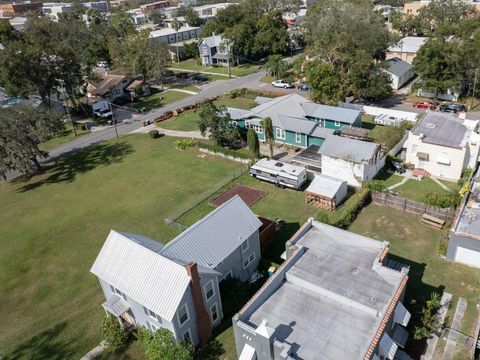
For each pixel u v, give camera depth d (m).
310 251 29.28
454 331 27.30
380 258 26.84
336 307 24.39
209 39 114.56
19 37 109.62
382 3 172.12
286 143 59.75
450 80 64.50
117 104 87.25
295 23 145.12
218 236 31.38
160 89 96.38
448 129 49.62
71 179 56.72
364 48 75.19
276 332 22.92
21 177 59.59
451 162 46.00
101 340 29.84
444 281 31.84
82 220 46.09
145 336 27.67
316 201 44.00
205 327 28.25
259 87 89.69
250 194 47.62
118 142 67.31
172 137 66.88
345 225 39.53
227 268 31.39
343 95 66.31
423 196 43.56
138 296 26.58
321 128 56.69
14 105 58.31
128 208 47.38
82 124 75.50
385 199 42.41
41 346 29.92
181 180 52.53
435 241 36.69
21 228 46.06
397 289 24.23
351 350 21.48
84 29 118.88
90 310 32.88
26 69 67.88
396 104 72.44
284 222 41.53
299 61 96.25
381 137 54.38
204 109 59.25
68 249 41.16
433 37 76.81
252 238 33.53
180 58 125.69
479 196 37.09
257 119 60.56
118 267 28.34
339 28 80.00
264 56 115.75
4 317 33.25
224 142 61.53
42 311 33.44
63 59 71.94
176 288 25.64
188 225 42.75
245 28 108.75
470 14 111.19
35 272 38.34
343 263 27.73
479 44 63.16
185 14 166.75
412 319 26.89
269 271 33.53
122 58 94.31
